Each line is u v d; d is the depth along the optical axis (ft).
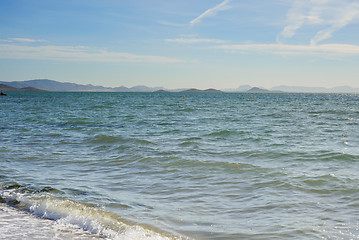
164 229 19.56
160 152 43.50
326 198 24.63
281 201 24.18
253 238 18.16
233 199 24.95
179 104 229.25
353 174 31.60
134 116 111.65
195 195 26.03
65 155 42.42
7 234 19.04
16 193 26.76
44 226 20.65
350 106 208.33
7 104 204.03
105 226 20.34
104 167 35.91
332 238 17.89
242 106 203.31
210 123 88.22
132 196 25.89
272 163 37.63
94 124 82.89
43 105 193.57
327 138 59.31
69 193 26.61
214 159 39.52
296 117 111.55
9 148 46.91
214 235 18.65
